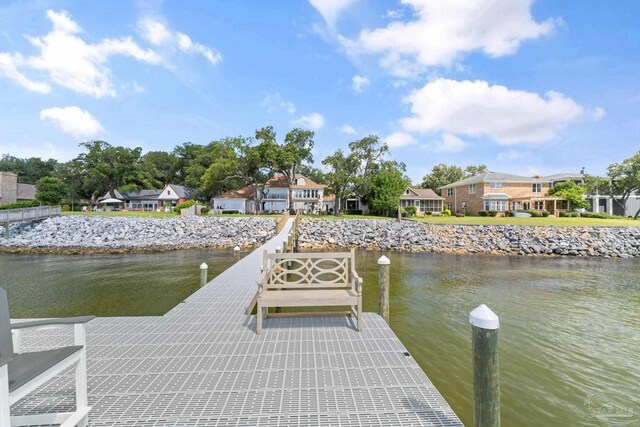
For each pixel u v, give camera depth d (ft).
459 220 102.32
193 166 197.67
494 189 136.05
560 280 44.73
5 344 5.55
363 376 10.52
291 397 9.32
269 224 100.17
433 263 59.47
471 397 15.93
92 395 9.39
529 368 19.12
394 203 129.80
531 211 119.44
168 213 127.75
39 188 144.05
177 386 9.91
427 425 8.08
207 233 92.58
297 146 142.00
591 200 144.97
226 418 8.37
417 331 24.89
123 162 201.98
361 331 14.48
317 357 11.91
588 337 23.85
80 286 41.24
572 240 77.20
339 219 105.91
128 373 10.75
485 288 39.65
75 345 8.04
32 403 8.93
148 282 43.42
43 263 59.21
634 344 22.57
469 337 23.71
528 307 31.65
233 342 13.33
